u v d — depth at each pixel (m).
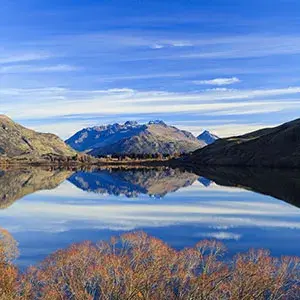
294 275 36.91
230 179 182.25
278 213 92.75
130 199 124.56
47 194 140.88
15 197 132.62
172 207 105.75
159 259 37.88
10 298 33.62
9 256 50.78
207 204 109.81
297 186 144.62
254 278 35.66
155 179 198.00
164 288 34.78
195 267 38.12
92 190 153.50
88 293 34.12
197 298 33.84
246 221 84.12
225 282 35.22
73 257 38.66
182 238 67.56
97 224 82.69
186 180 185.88
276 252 57.00
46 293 34.22
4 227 80.06
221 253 48.19
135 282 34.66
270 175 193.75
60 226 80.81
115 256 38.12
